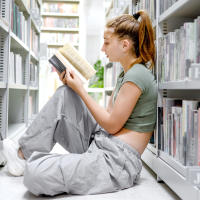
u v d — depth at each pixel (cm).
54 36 444
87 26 759
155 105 121
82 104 125
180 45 100
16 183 116
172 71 108
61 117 116
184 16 119
